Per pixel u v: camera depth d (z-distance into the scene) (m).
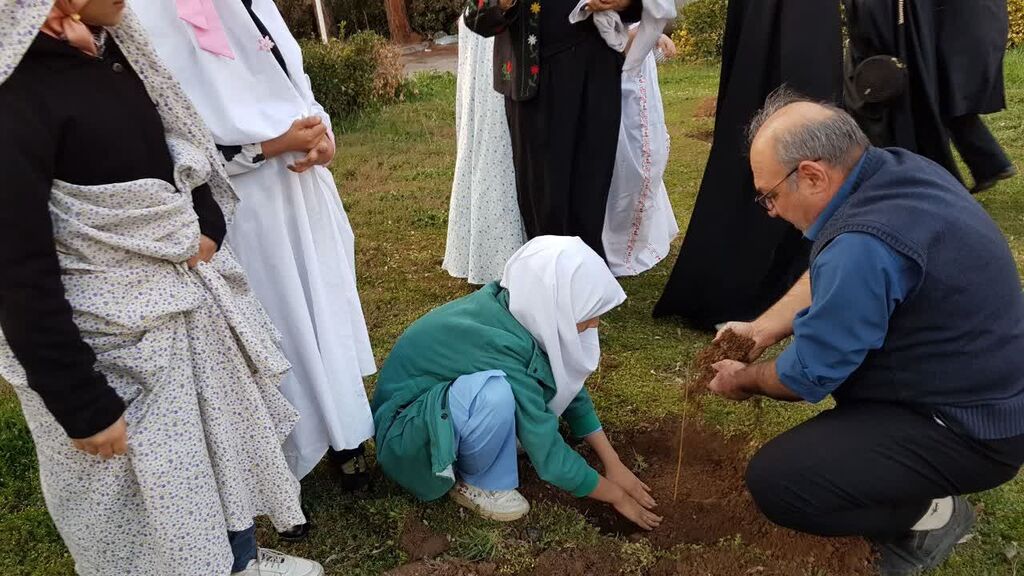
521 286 2.32
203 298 1.79
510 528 2.42
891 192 1.83
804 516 2.07
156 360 1.70
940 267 1.79
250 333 1.87
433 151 6.92
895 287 1.79
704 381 2.45
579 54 3.12
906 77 3.23
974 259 1.79
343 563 2.31
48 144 1.45
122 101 1.59
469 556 2.31
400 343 2.53
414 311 3.90
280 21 2.23
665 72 10.21
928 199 1.81
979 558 2.19
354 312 2.40
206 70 1.96
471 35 3.58
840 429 2.02
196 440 1.77
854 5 3.27
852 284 1.79
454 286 4.16
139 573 1.85
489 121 3.56
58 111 1.48
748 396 2.25
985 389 1.85
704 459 2.72
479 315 2.41
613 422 2.92
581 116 3.23
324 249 2.28
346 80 8.52
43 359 1.47
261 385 1.99
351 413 2.34
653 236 4.00
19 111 1.41
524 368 2.30
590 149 3.26
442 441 2.19
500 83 3.28
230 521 1.89
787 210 1.98
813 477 2.01
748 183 3.16
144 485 1.70
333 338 2.29
